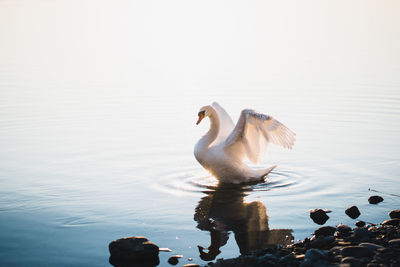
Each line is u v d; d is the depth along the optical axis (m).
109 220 8.47
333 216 8.48
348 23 38.88
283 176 10.54
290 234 7.88
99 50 29.42
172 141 13.12
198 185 10.11
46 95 18.69
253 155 10.29
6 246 7.59
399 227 7.85
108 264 7.08
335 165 11.06
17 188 9.96
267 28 37.78
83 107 16.95
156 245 7.33
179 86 20.19
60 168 11.15
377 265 6.46
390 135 13.25
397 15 42.00
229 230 8.05
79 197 9.48
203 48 30.08
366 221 8.26
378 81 20.12
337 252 7.01
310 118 15.16
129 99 18.12
